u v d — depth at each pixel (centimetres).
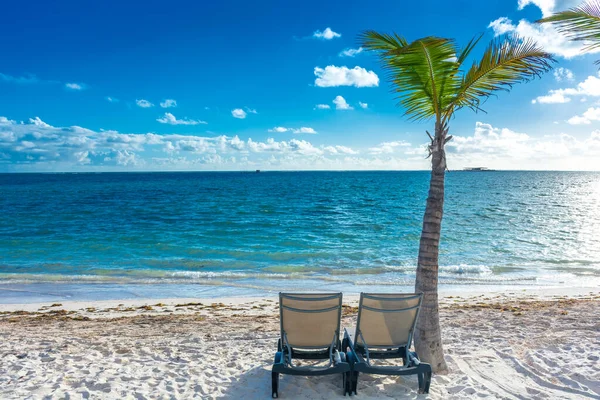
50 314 974
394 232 2530
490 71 466
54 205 4356
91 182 11200
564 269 1578
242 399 430
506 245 2062
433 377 483
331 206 4344
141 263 1688
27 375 493
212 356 588
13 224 2850
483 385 465
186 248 1995
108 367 529
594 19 426
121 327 816
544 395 438
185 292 1258
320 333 459
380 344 464
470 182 10956
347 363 428
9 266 1627
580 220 3044
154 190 7281
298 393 445
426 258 491
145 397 431
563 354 573
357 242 2180
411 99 514
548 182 10919
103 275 1486
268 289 1291
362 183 10425
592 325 759
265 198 5469
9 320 898
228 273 1502
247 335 740
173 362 560
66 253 1884
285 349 474
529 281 1409
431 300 492
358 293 1226
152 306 1065
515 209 3869
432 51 445
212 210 3906
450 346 627
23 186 8744
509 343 638
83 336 733
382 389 455
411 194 6309
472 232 2470
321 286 1324
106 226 2783
